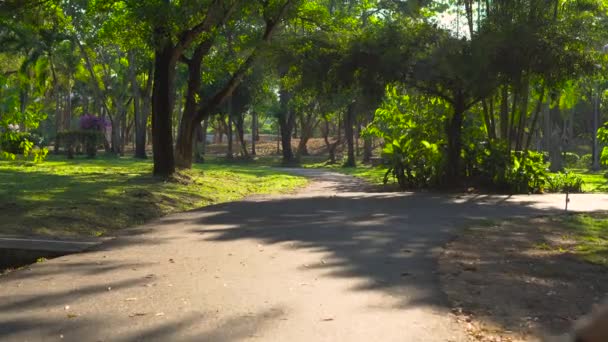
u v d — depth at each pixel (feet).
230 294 22.67
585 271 27.17
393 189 80.28
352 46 73.67
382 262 28.96
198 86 86.58
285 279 25.18
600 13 77.97
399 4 83.66
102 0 75.05
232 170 120.16
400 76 72.90
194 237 36.29
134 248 32.55
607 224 43.78
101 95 182.19
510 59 69.62
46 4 66.13
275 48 78.07
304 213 48.78
